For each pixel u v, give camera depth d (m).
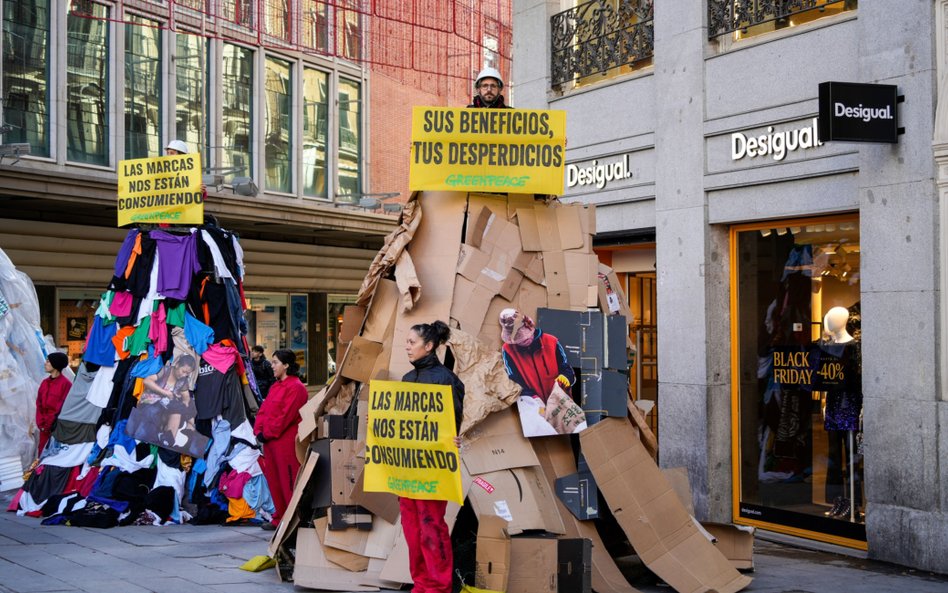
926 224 8.17
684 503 8.11
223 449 10.72
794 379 9.74
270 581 7.59
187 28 23.45
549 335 7.40
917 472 8.20
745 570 7.97
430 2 26.61
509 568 6.74
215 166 24.05
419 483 6.53
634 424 7.96
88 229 20.36
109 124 21.62
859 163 8.73
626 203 11.55
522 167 7.79
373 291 8.01
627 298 12.46
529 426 7.21
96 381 11.18
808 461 9.56
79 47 21.02
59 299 20.66
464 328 7.58
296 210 24.23
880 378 8.52
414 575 6.68
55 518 10.50
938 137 8.07
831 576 7.92
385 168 30.22
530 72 12.74
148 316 10.98
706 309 10.24
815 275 9.55
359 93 29.31
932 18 8.14
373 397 6.70
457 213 7.94
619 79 11.50
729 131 10.03
